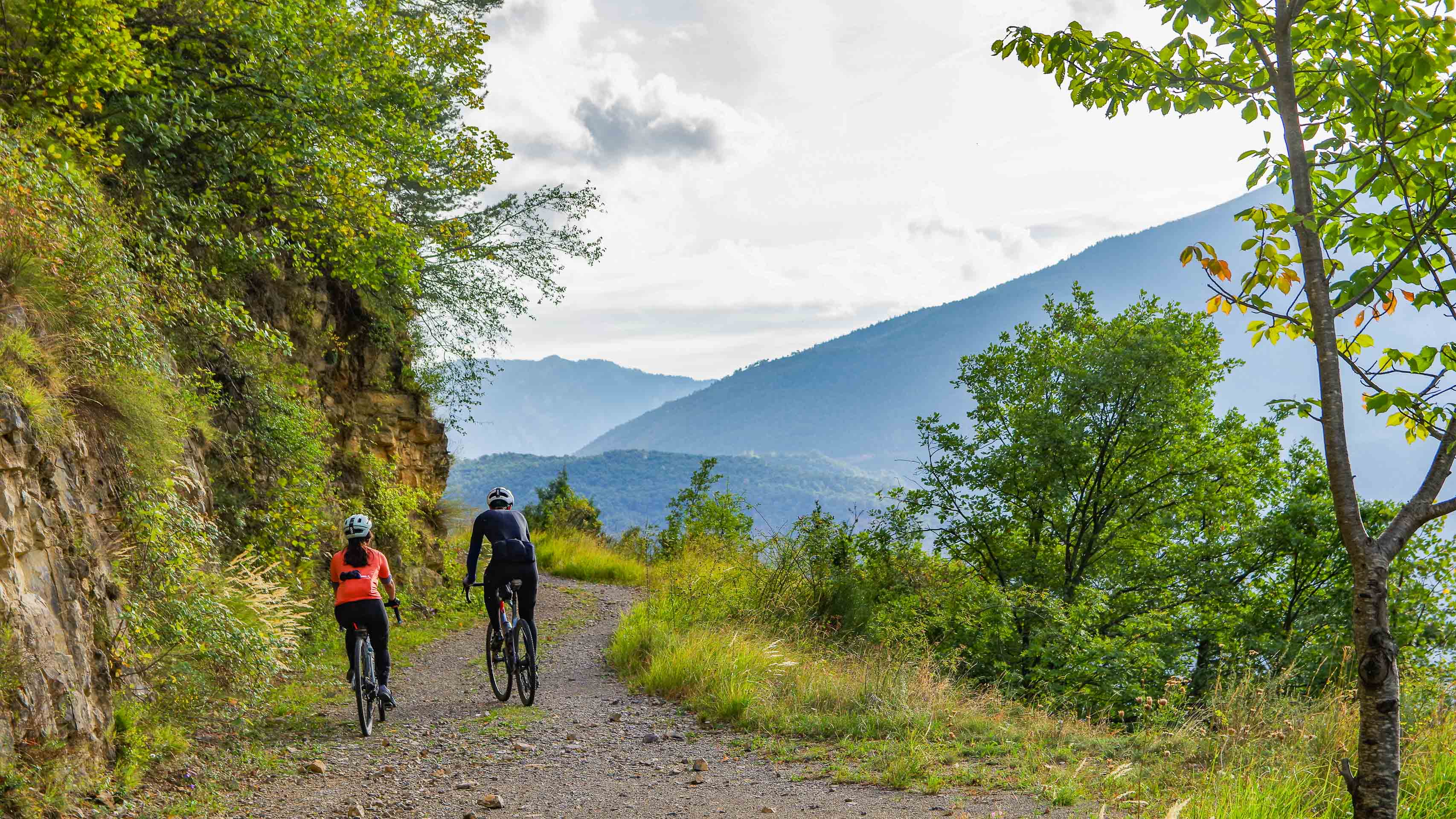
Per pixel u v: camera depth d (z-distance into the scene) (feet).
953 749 21.81
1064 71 11.02
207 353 34.63
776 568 47.50
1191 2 9.24
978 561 62.80
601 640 46.01
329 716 26.86
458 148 46.01
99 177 27.58
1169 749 20.62
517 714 27.76
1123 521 61.93
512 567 29.63
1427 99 9.30
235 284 37.40
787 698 27.66
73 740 16.24
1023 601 52.70
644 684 32.09
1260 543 59.52
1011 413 62.95
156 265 26.45
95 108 26.35
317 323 46.34
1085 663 48.06
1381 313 10.23
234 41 33.19
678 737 24.72
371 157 36.47
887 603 53.72
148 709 19.89
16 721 14.89
